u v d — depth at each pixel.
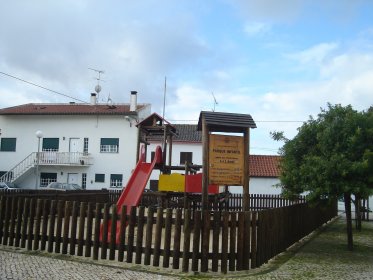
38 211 9.76
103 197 25.72
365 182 10.44
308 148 11.41
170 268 8.45
